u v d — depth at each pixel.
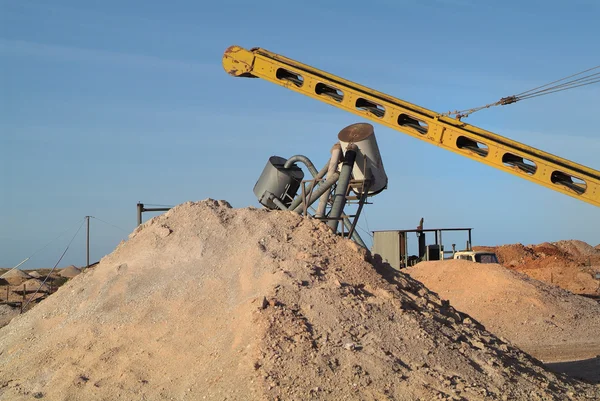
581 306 26.00
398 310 11.74
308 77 23.89
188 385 10.30
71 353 11.99
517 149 21.00
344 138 22.44
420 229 37.62
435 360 10.66
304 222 14.09
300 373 9.88
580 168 20.28
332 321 11.02
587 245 60.69
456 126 21.84
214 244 13.59
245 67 24.92
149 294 12.70
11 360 12.44
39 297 32.09
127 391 10.57
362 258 13.18
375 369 10.10
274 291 11.49
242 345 10.61
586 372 16.30
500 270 28.06
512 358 12.41
